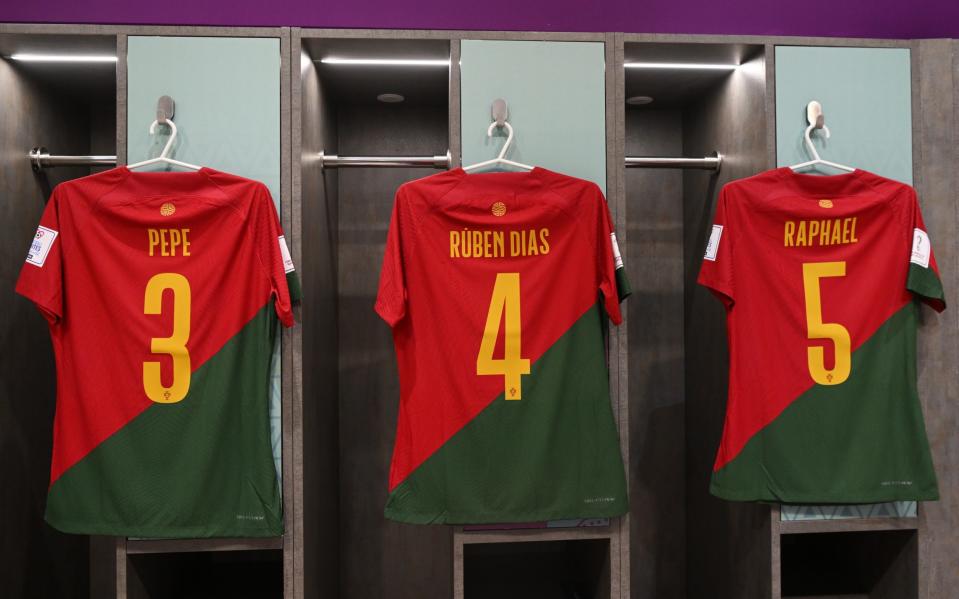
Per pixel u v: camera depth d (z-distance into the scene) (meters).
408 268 2.04
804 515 2.11
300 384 2.04
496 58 2.11
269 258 2.00
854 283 2.09
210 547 2.01
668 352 2.77
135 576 2.04
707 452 2.52
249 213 1.99
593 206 2.06
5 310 2.18
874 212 2.09
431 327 2.03
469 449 2.01
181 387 1.98
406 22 2.50
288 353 2.04
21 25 2.02
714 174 2.47
